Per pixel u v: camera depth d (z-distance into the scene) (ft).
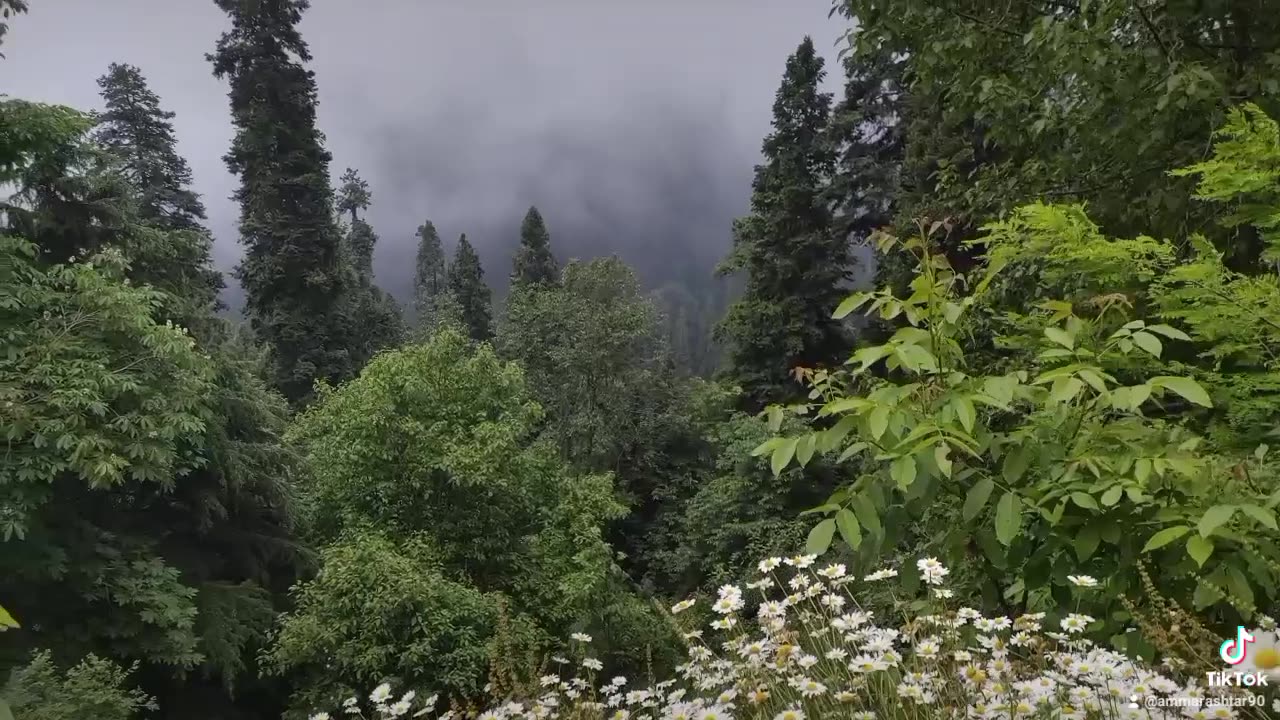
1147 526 4.66
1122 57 9.51
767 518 45.27
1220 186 6.41
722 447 62.34
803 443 4.86
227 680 28.68
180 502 32.83
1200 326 6.12
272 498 37.04
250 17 80.48
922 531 5.97
